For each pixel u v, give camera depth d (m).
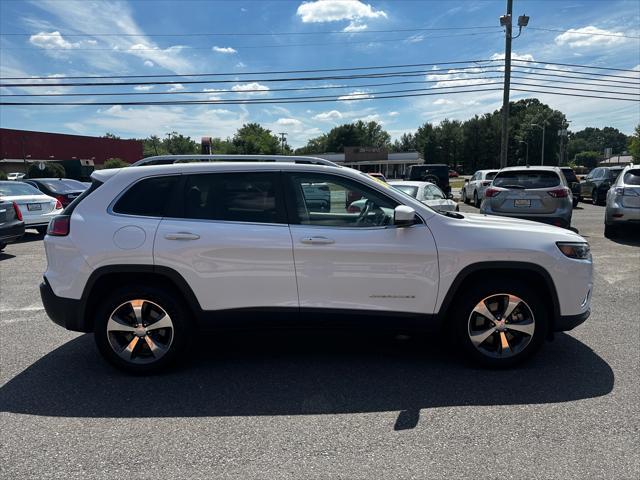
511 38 22.19
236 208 3.94
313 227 3.89
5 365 4.23
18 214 9.85
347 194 3.97
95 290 3.94
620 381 3.75
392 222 3.94
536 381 3.78
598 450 2.83
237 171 3.99
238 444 2.96
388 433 3.06
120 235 3.83
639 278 7.22
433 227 3.88
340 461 2.77
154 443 2.98
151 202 3.96
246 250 3.81
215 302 3.88
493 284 3.89
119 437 3.05
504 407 3.38
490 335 3.97
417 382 3.80
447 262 3.82
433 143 110.88
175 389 3.74
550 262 3.84
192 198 3.96
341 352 4.45
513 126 102.75
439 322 3.93
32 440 3.02
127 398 3.59
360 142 122.31
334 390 3.69
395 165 81.44
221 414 3.34
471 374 3.93
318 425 3.18
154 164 4.20
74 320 3.92
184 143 113.19
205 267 3.82
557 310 3.93
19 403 3.52
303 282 3.85
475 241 3.84
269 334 4.95
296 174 4.00
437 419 3.23
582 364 4.09
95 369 4.13
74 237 3.86
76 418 3.30
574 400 3.46
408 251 3.82
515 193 9.94
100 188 4.01
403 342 4.70
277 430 3.12
